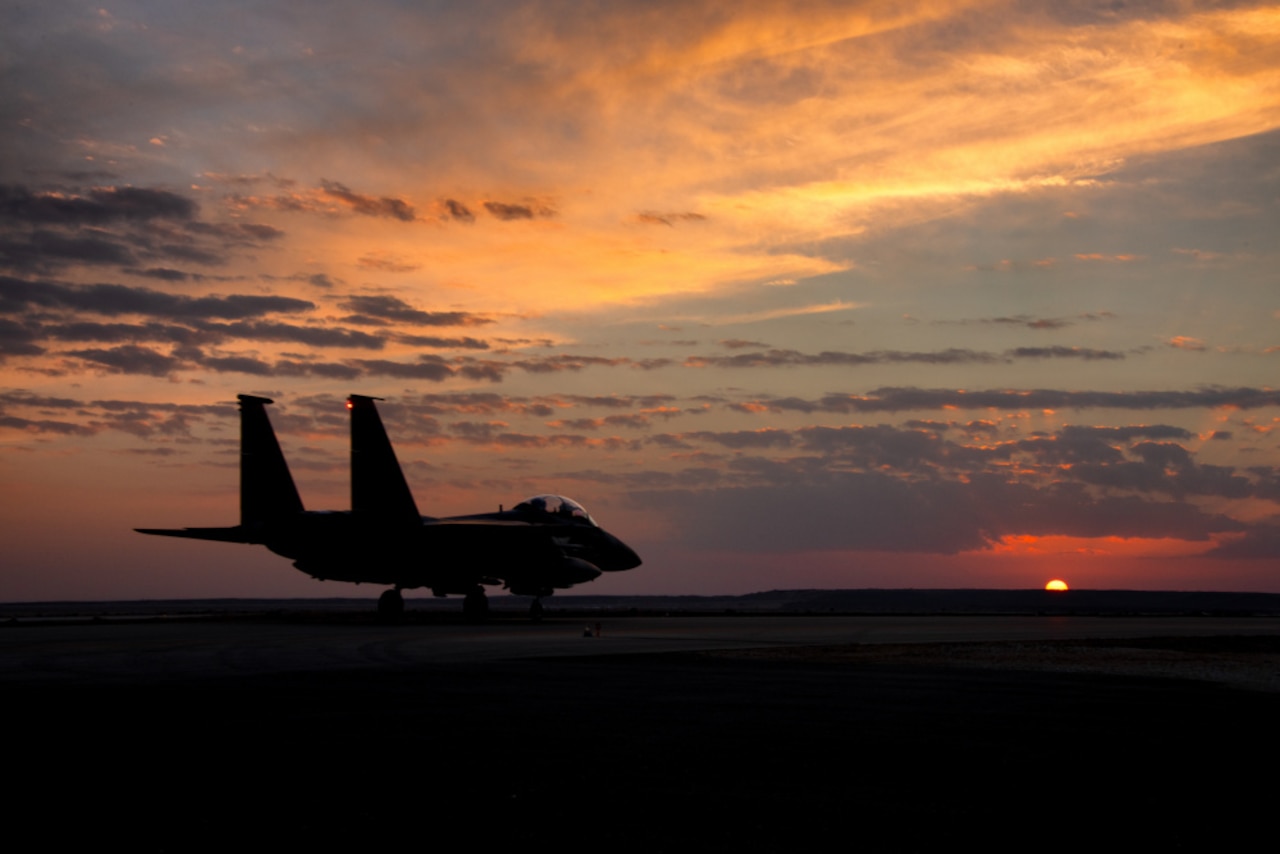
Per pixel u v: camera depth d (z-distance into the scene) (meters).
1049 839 7.53
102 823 7.75
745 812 8.23
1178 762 10.59
